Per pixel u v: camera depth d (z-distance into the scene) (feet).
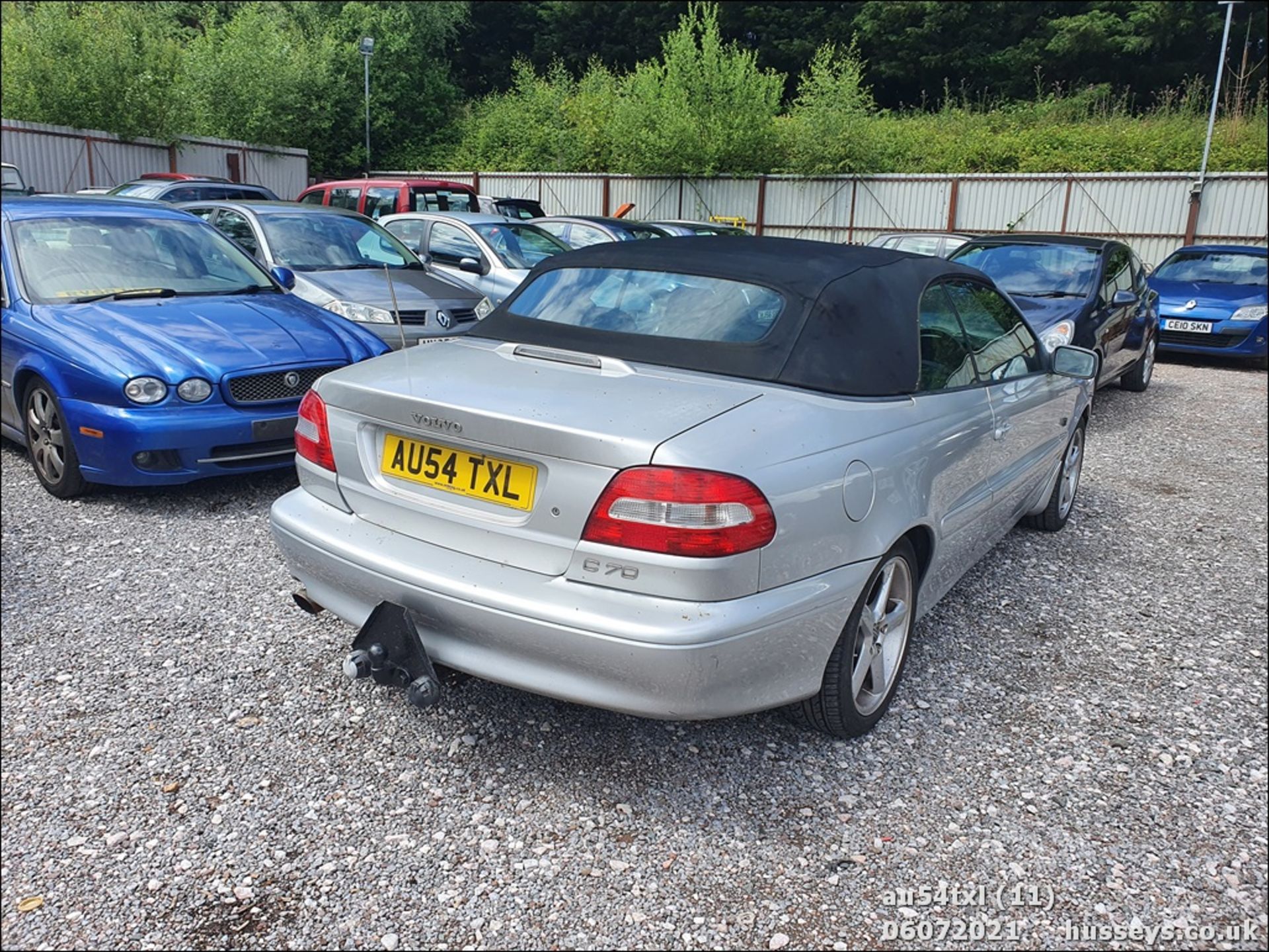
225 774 9.16
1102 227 77.00
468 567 8.43
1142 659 12.21
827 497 8.45
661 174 92.53
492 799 8.86
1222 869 8.24
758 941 7.26
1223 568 15.75
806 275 10.27
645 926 7.37
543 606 7.91
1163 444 25.23
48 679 10.79
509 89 132.98
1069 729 10.41
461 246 33.14
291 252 25.25
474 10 146.92
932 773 9.47
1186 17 109.91
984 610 13.65
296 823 8.49
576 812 8.70
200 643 11.69
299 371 16.99
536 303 11.20
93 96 77.92
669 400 8.55
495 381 9.10
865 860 8.20
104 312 17.47
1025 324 14.43
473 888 7.73
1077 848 8.45
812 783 9.21
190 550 14.61
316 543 9.43
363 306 23.11
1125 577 15.19
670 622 7.56
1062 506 17.28
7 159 71.82
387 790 8.96
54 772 9.14
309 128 103.04
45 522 15.76
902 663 10.48
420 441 8.94
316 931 7.27
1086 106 99.04
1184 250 44.65
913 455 9.75
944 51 124.16
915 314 10.81
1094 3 115.24
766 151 88.99
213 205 27.09
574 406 8.34
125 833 8.32
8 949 7.04
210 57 96.43
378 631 8.78
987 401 11.96
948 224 82.28
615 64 140.97
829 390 9.34
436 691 8.51
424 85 116.16
